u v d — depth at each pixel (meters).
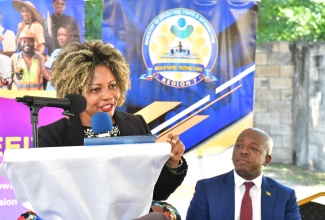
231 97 4.32
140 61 4.17
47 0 3.95
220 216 3.34
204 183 3.45
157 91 4.21
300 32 9.98
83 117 2.30
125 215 1.48
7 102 3.88
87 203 1.40
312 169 9.28
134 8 4.14
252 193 3.36
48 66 3.97
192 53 4.25
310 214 3.72
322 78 9.26
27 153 1.32
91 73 2.28
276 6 9.99
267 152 3.40
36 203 1.39
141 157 1.41
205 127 4.28
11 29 3.89
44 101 1.72
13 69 3.90
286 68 9.43
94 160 1.37
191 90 4.25
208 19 4.26
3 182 3.84
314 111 9.30
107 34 4.12
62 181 1.36
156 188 2.12
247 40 4.34
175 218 1.82
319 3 10.02
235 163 3.37
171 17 4.21
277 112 9.44
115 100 2.35
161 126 4.22
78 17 4.01
